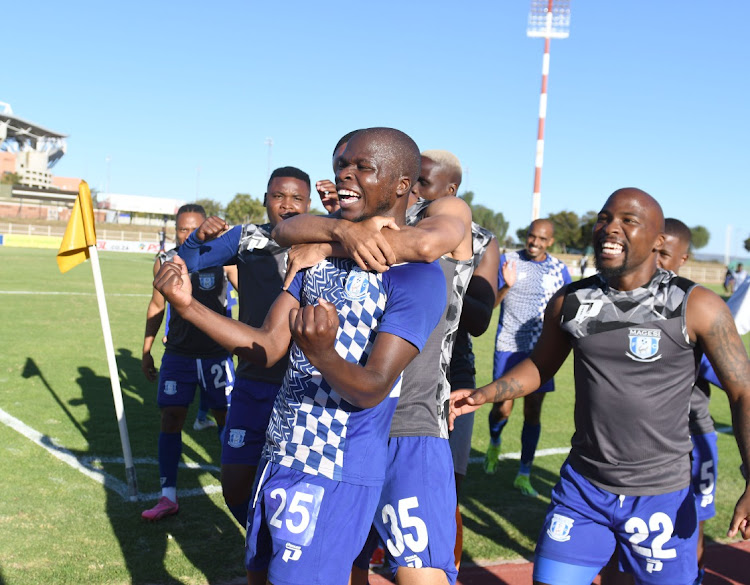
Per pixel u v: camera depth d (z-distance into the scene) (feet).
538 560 9.02
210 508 15.20
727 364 8.50
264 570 7.62
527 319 20.35
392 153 6.93
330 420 6.76
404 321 6.51
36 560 12.19
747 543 15.11
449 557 7.99
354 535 6.81
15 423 20.57
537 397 17.34
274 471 7.03
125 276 77.15
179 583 11.77
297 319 5.64
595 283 9.07
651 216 8.54
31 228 164.66
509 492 17.63
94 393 24.95
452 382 11.87
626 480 8.71
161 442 14.76
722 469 20.40
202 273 16.66
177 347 15.40
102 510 14.67
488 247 10.71
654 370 8.59
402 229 6.77
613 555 9.39
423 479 7.98
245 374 11.97
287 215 12.30
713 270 176.76
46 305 48.19
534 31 98.84
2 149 296.71
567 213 201.57
